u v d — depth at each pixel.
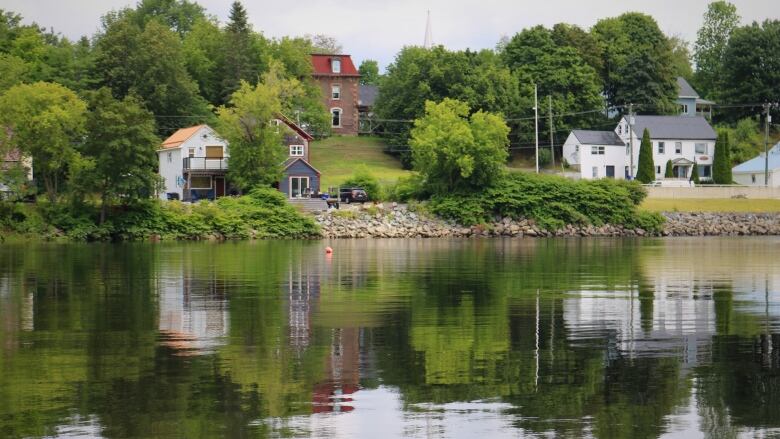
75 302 43.09
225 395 25.41
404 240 106.31
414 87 161.00
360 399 25.12
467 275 56.81
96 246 89.94
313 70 168.00
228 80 154.38
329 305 42.03
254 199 110.81
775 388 26.22
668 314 39.38
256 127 115.94
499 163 118.81
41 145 99.38
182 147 121.81
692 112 188.62
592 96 169.50
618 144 161.00
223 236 105.56
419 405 24.59
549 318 38.25
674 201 133.38
